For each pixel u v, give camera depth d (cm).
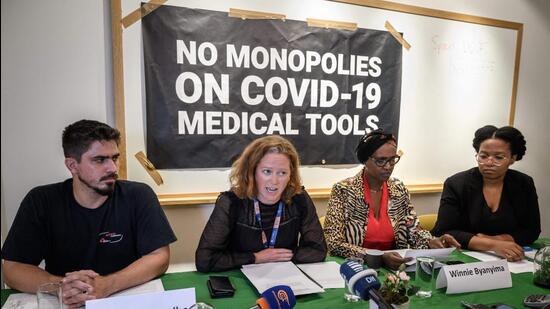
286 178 153
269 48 224
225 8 213
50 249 141
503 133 184
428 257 132
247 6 218
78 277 113
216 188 223
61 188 143
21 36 179
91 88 194
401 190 186
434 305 114
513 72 291
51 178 190
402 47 255
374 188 184
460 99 277
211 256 141
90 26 191
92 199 140
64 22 186
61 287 105
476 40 276
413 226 182
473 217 194
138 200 148
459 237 178
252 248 155
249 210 155
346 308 110
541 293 125
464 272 126
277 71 227
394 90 256
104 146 133
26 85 182
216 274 137
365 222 177
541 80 303
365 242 177
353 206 178
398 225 181
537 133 307
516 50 289
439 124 273
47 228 138
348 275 106
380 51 249
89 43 192
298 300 115
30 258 133
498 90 288
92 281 114
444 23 265
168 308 101
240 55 218
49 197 140
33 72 182
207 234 147
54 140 189
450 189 202
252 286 126
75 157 132
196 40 209
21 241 132
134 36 198
